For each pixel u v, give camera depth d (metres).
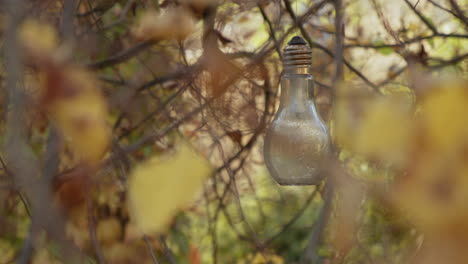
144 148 1.00
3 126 0.79
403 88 0.82
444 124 0.34
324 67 1.22
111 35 1.06
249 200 1.78
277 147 0.81
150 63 1.05
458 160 0.33
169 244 1.36
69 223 0.92
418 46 1.12
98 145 0.37
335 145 0.63
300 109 0.82
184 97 1.04
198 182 0.37
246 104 1.12
